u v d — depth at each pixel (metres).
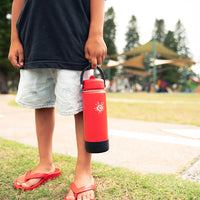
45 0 1.00
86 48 1.04
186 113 4.54
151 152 1.80
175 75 35.69
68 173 1.32
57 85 1.06
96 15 1.02
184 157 1.65
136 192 1.07
